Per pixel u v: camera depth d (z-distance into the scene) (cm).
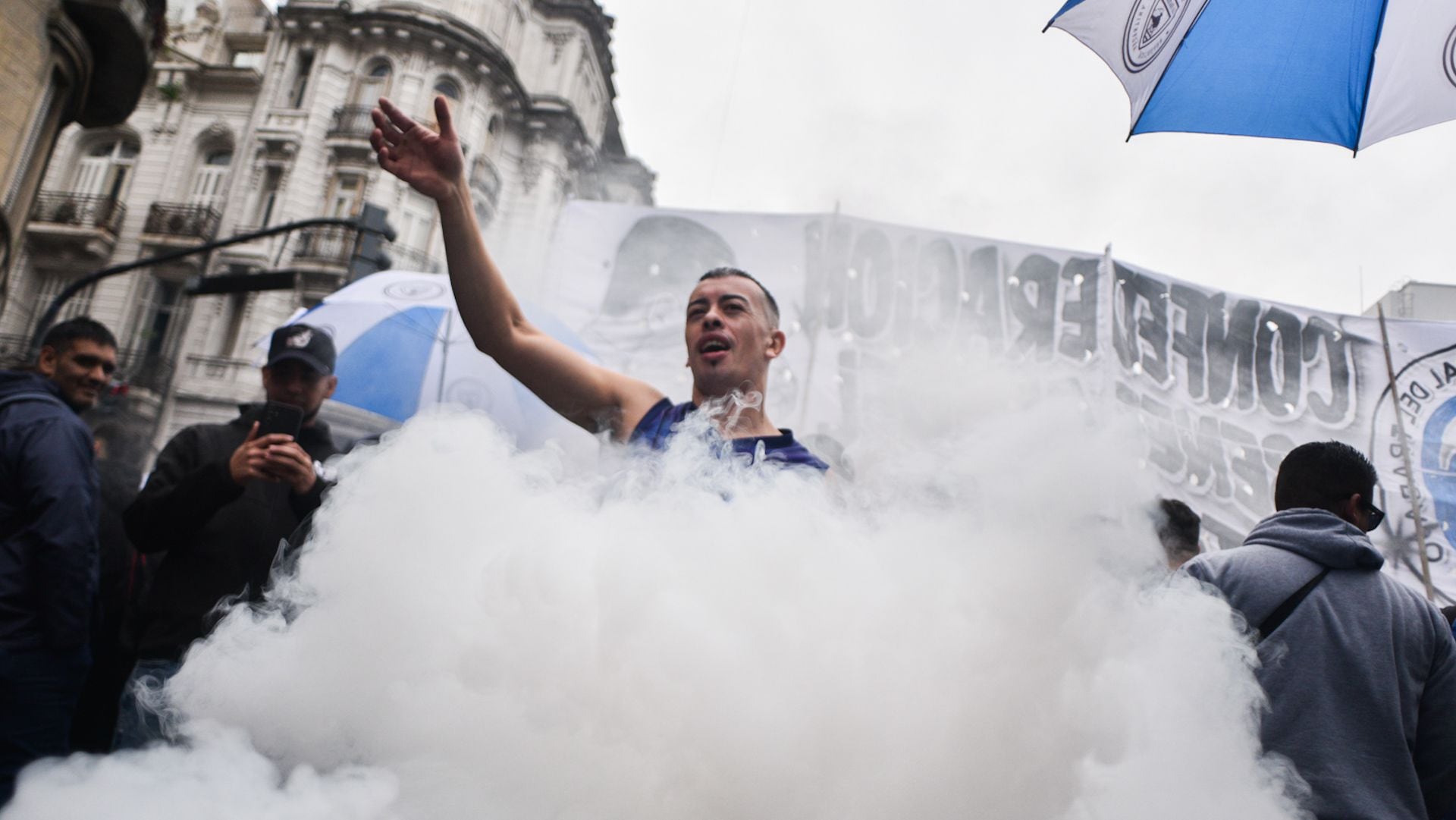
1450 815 132
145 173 1816
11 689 166
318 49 1809
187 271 1741
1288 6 174
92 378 227
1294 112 181
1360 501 161
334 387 229
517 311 131
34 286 1781
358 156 1752
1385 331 326
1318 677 131
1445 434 325
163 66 1825
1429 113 170
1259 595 141
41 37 471
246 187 1772
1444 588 307
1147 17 189
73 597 174
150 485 204
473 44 1825
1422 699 135
